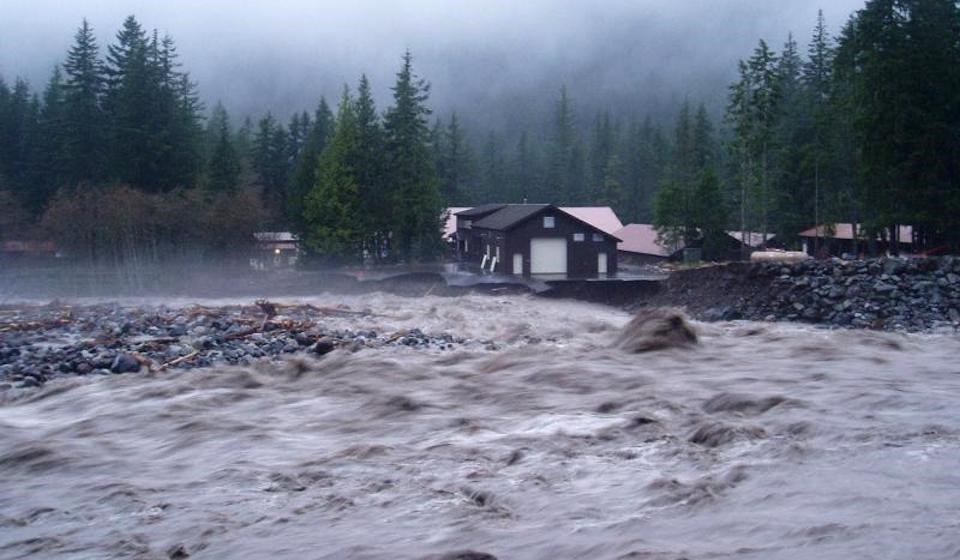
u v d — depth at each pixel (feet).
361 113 212.64
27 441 44.39
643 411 45.27
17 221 196.24
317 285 155.94
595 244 178.60
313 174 222.69
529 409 47.44
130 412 50.31
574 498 31.32
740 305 121.08
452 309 116.06
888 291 113.09
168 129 211.61
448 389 53.62
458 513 30.48
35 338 84.84
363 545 27.81
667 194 209.15
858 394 47.14
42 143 232.32
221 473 37.06
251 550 28.09
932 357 62.13
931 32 150.20
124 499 34.17
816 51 237.04
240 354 72.79
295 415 48.37
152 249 176.45
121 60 223.51
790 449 36.29
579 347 67.51
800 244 209.67
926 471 32.71
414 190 212.02
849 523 27.25
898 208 151.64
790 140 225.56
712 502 30.09
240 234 181.57
